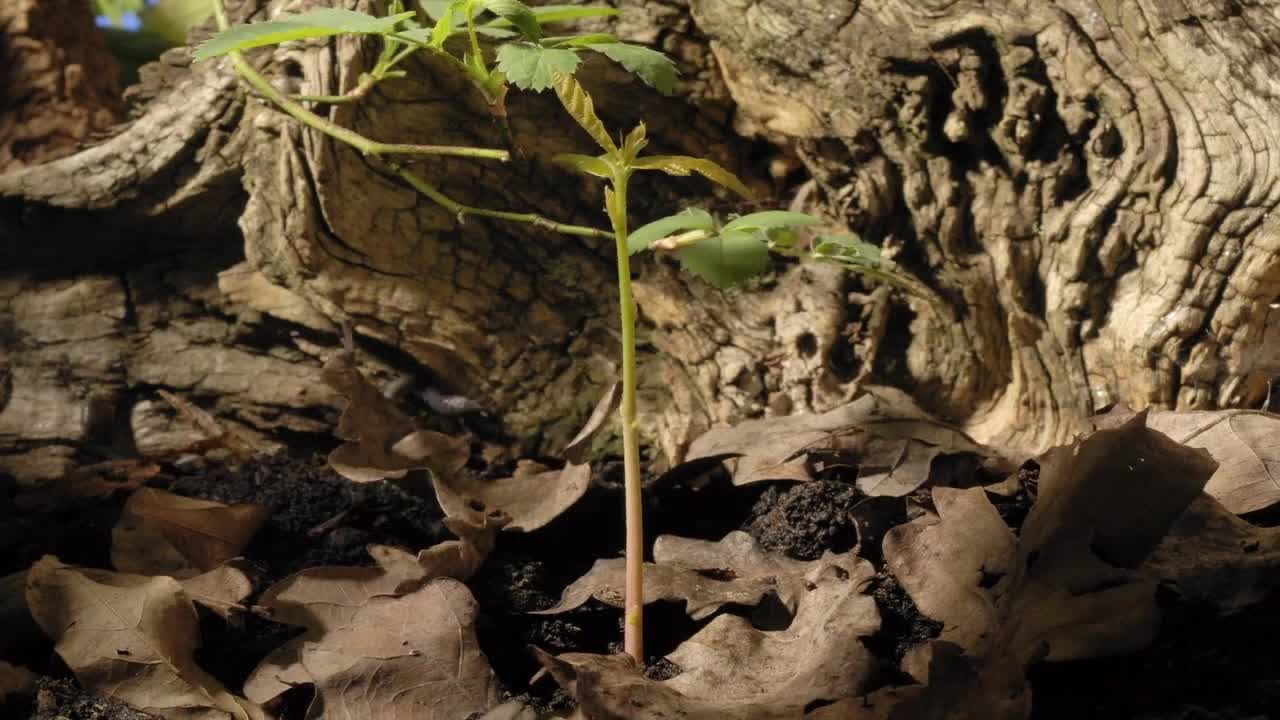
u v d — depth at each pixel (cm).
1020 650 59
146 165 77
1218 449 66
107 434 78
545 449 77
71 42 91
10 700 61
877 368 75
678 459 75
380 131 75
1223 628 60
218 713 60
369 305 76
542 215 77
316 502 70
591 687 58
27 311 79
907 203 74
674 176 78
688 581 64
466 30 69
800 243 76
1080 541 61
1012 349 74
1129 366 72
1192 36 70
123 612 62
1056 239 73
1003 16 71
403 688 60
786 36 74
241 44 65
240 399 78
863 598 61
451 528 65
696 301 76
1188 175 70
